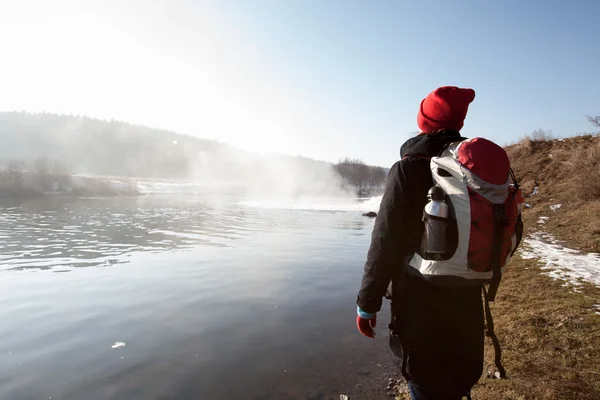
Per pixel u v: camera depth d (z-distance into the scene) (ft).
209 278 24.89
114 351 13.94
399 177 4.71
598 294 15.89
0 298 20.33
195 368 12.71
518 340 12.30
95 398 10.84
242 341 14.97
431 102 5.13
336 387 11.61
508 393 9.36
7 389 11.27
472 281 4.17
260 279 24.79
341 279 25.23
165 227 52.75
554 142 63.52
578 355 10.80
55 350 13.97
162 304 19.48
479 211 3.99
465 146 4.27
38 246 36.27
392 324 5.01
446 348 4.48
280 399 10.90
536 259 23.29
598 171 39.17
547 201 44.55
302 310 18.81
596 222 31.37
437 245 4.14
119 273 26.04
